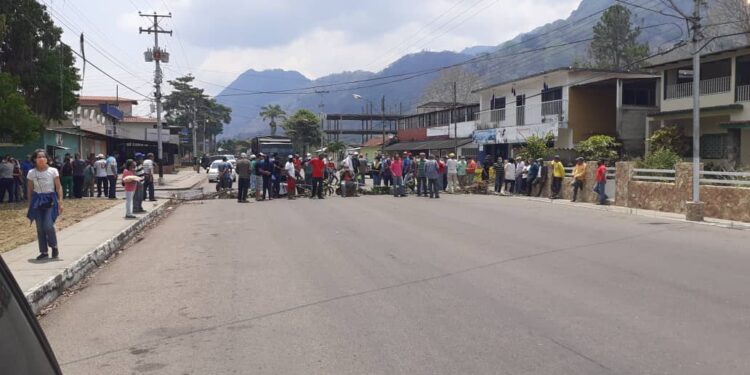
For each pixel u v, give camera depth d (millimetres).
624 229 14188
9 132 22109
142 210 18078
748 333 5871
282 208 20156
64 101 28203
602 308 6852
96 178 24547
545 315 6590
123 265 10594
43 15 26719
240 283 8602
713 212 16953
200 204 22781
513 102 41469
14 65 26203
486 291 7785
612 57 56875
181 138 90875
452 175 27656
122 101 72500
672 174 20109
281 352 5570
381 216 17188
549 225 14938
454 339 5809
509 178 27359
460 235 13102
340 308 7070
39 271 8734
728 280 8336
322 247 11680
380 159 30000
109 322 6828
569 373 4859
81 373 5195
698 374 4801
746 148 26281
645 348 5445
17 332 1631
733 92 26609
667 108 30344
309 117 94438
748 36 35344
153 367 5297
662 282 8219
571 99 35531
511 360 5191
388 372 4973
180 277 9211
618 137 32906
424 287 8078
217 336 6137
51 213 9984
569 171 25562
